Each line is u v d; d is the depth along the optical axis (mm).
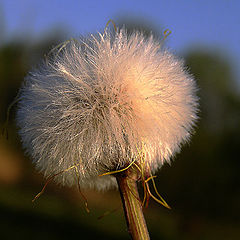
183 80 100
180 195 557
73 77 94
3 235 407
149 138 92
